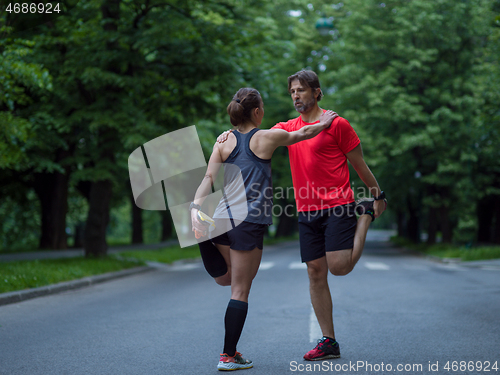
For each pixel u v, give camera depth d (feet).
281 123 17.07
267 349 17.65
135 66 53.47
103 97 51.55
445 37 89.51
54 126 51.96
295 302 29.32
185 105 57.88
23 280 34.47
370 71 93.09
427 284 38.70
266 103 112.98
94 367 15.61
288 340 19.15
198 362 16.05
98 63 50.98
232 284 14.76
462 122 86.84
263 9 61.98
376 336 19.72
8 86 37.14
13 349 18.28
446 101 88.22
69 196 118.83
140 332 21.24
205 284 40.50
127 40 49.80
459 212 87.61
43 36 48.60
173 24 49.21
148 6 52.11
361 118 90.02
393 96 90.17
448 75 91.66
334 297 31.24
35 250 93.04
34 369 15.46
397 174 93.66
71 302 30.96
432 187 96.02
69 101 52.08
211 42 54.44
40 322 23.99
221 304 29.04
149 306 28.76
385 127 91.45
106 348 18.28
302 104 15.84
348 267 15.49
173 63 54.49
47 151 69.15
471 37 90.17
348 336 19.75
